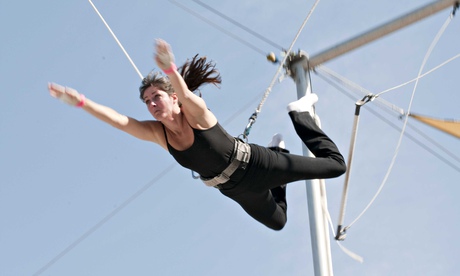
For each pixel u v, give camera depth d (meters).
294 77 10.34
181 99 6.90
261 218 8.05
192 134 7.18
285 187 8.45
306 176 7.68
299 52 10.30
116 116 7.15
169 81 7.24
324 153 7.81
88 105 6.98
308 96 8.30
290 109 8.08
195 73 7.68
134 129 7.25
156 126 7.34
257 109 8.28
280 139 8.42
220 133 7.27
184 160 7.33
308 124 7.97
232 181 7.46
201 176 7.51
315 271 9.55
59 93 6.86
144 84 7.24
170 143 7.29
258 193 7.68
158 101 7.14
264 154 7.47
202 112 7.09
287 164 7.55
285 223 8.25
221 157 7.28
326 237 9.80
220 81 7.77
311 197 9.91
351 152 9.82
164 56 6.52
